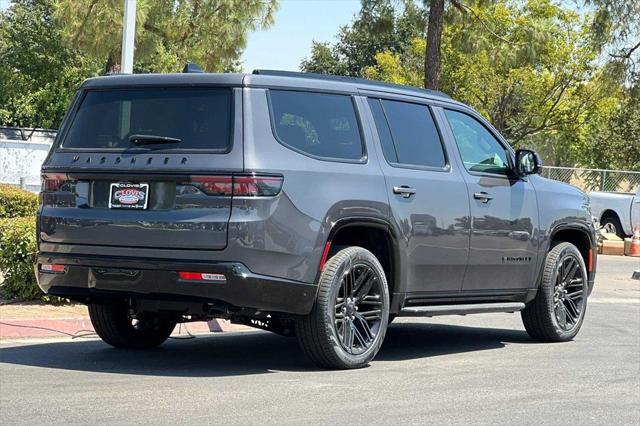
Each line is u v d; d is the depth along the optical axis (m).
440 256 9.26
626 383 8.32
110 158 8.21
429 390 7.65
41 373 7.97
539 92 46.62
